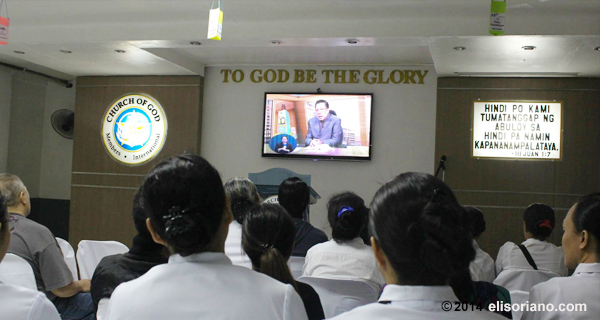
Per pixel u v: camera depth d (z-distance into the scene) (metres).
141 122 7.72
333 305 2.63
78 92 7.94
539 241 3.53
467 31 4.98
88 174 7.88
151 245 2.12
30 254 2.95
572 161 6.41
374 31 5.24
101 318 2.08
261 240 2.07
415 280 1.02
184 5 5.25
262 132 7.49
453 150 6.66
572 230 1.85
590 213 1.79
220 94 7.64
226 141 7.59
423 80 7.07
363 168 7.18
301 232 3.40
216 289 1.20
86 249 3.55
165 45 5.93
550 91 6.48
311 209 7.27
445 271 0.96
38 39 6.01
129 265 2.10
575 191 6.39
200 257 1.25
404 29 5.15
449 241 0.96
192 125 7.54
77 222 7.86
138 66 7.16
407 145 7.07
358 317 1.00
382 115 7.15
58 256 3.04
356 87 7.23
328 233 7.20
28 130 8.46
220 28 3.99
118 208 7.75
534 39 4.95
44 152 8.72
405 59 6.94
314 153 7.20
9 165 8.16
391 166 7.09
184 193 1.21
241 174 7.54
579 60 5.65
